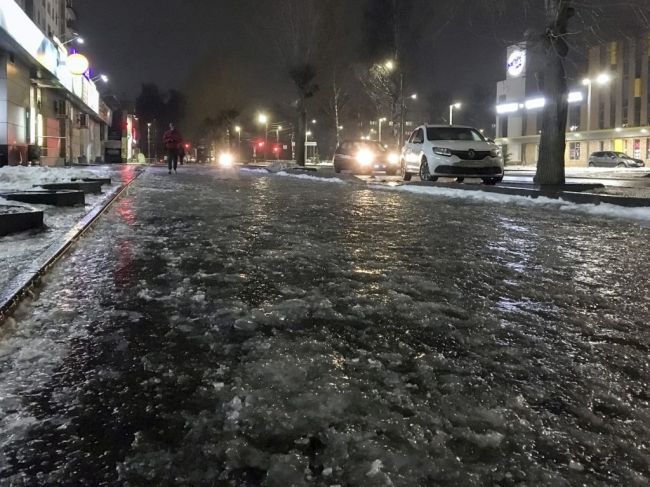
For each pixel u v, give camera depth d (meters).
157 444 1.99
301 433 2.04
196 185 15.27
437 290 4.12
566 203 9.88
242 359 2.72
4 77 21.41
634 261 5.30
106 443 1.99
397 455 1.90
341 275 4.53
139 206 9.57
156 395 2.35
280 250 5.57
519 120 67.31
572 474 1.83
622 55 52.56
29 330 3.13
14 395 2.35
